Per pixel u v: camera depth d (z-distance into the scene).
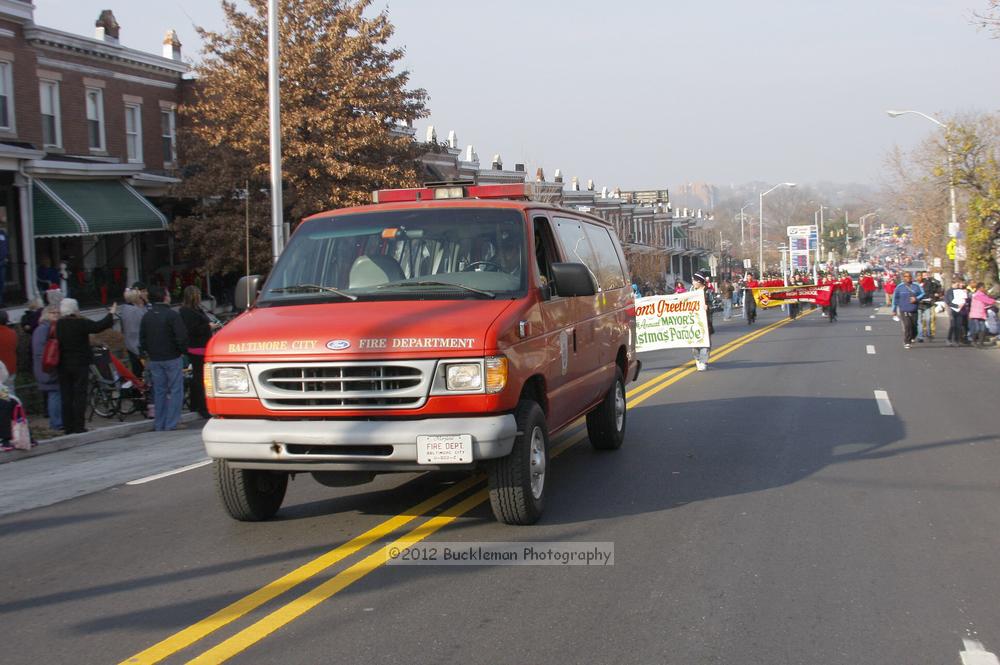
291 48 26.84
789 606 5.38
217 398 6.62
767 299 43.38
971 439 10.87
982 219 29.05
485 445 6.25
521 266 7.30
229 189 26.91
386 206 8.02
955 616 5.22
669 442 10.73
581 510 7.57
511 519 6.92
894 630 5.01
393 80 27.91
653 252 69.31
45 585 6.00
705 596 5.54
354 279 7.37
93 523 7.71
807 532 6.92
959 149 29.58
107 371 15.05
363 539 6.79
